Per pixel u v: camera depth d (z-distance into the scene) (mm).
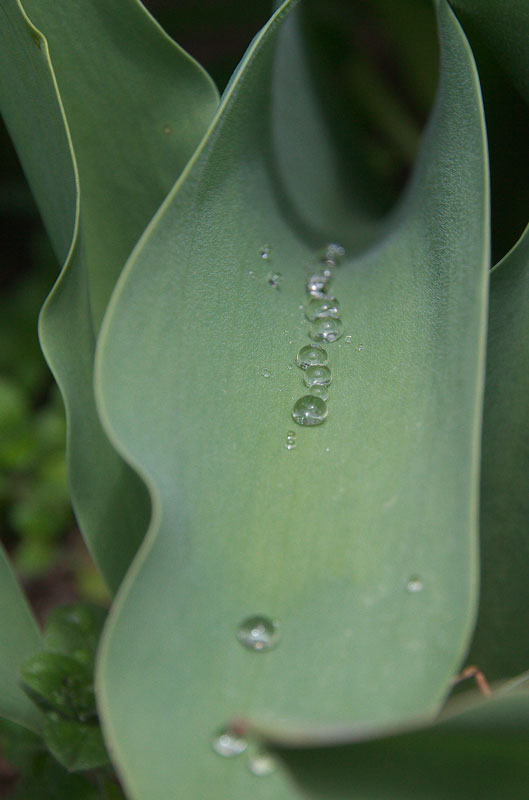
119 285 334
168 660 317
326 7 598
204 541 330
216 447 341
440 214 362
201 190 351
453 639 316
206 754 313
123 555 372
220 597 326
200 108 384
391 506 332
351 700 315
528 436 364
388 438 341
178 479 331
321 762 317
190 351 346
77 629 397
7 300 849
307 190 457
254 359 356
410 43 597
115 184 388
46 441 770
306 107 498
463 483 323
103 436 370
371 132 694
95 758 373
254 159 376
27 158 391
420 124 695
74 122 382
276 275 376
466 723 313
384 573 326
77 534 771
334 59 646
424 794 319
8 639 387
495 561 370
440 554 323
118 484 370
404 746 317
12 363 805
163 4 659
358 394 351
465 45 354
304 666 320
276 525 335
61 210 380
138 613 316
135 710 312
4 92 381
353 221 486
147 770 309
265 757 315
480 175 345
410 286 364
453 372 336
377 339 359
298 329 364
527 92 390
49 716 378
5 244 911
